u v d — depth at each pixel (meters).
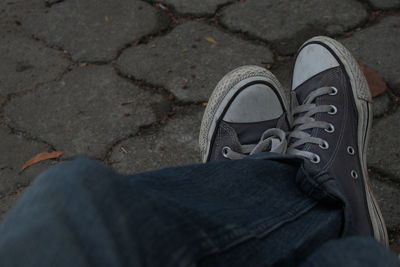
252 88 1.09
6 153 1.16
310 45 1.16
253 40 1.28
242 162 0.87
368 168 1.11
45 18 1.35
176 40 1.29
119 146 1.15
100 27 1.32
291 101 1.13
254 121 1.08
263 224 0.81
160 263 0.59
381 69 1.22
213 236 0.68
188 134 1.16
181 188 0.81
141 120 1.18
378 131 1.14
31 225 0.58
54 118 1.19
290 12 1.32
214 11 1.33
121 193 0.61
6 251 0.56
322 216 0.86
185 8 1.34
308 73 1.14
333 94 1.11
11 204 1.11
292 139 1.06
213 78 1.23
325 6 1.32
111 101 1.21
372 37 1.27
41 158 1.15
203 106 1.19
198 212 0.68
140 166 1.13
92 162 0.64
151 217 0.61
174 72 1.24
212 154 1.08
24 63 1.28
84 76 1.25
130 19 1.33
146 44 1.29
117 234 0.58
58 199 0.60
